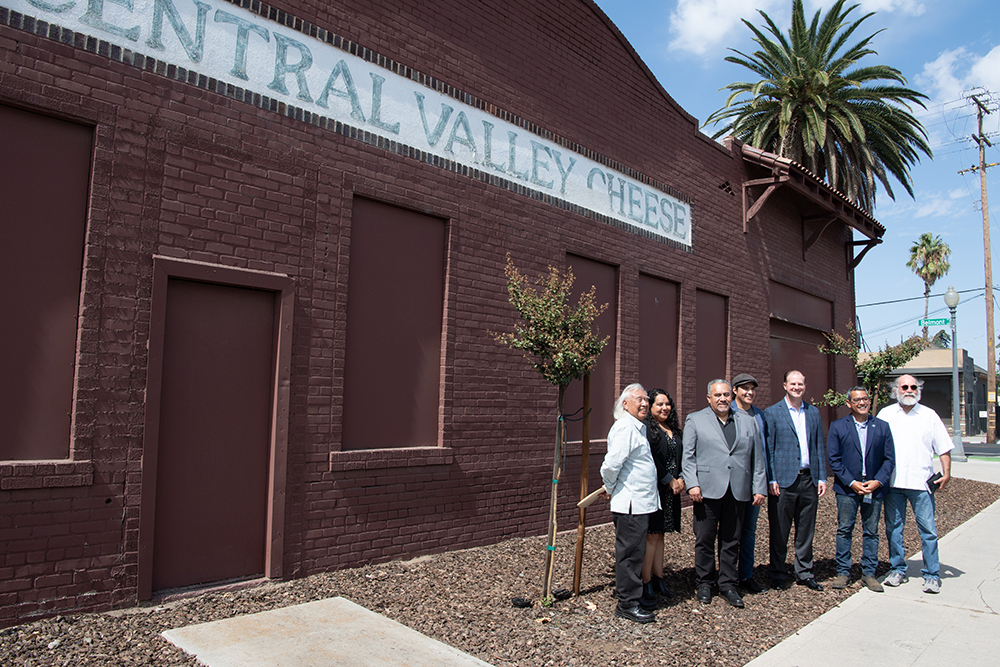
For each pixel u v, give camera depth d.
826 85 17.00
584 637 4.87
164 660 4.01
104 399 4.75
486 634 4.80
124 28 5.01
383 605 5.26
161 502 5.09
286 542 5.68
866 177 17.16
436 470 6.93
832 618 5.63
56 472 4.48
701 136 11.49
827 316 15.97
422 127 7.03
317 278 6.01
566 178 8.75
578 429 8.70
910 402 6.73
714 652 4.75
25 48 4.55
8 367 4.46
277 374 5.69
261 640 4.37
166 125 5.18
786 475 6.48
